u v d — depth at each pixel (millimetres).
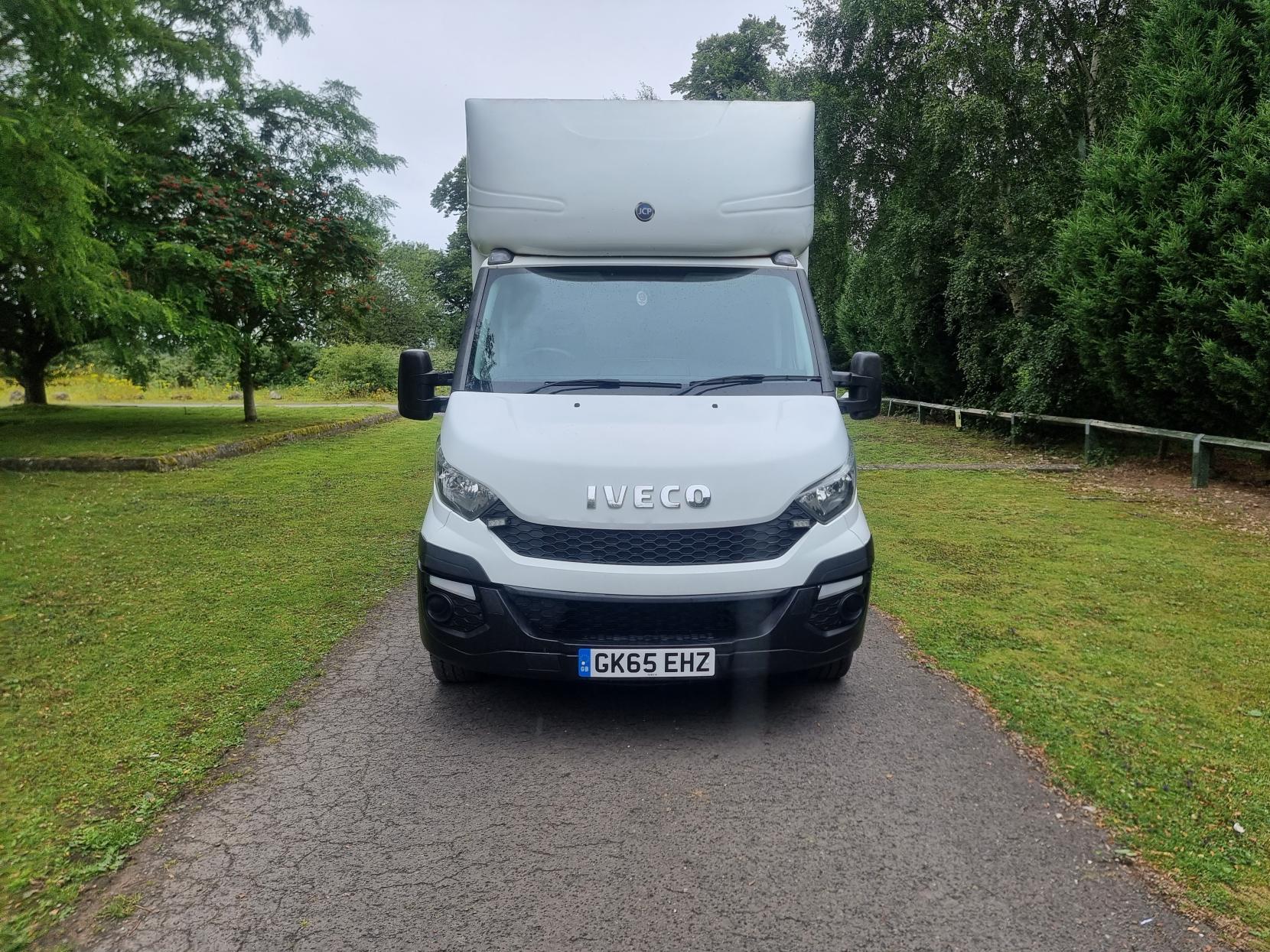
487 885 2844
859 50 17531
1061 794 3375
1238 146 9375
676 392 4379
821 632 3822
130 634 5277
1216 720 4023
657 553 3697
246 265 14906
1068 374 13555
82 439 14781
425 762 3686
